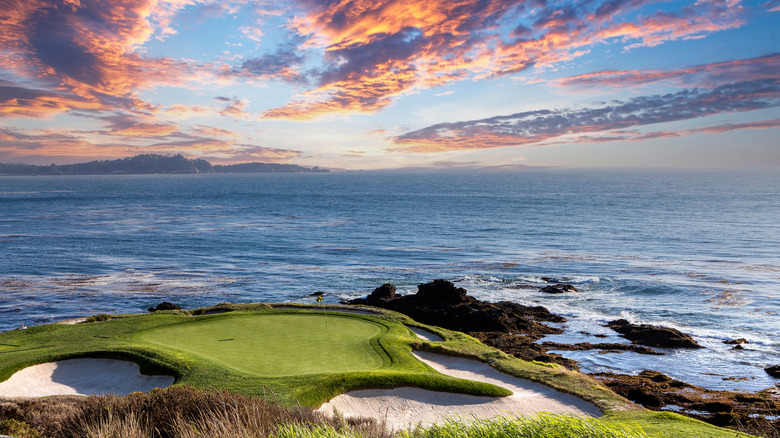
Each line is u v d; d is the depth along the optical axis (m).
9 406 13.98
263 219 145.50
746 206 187.38
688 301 53.03
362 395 20.36
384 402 20.23
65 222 133.00
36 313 49.28
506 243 98.69
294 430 8.90
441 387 21.56
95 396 12.16
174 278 66.06
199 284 62.56
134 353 23.69
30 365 22.94
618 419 18.14
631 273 69.00
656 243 98.62
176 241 99.44
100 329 28.91
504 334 40.50
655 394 27.09
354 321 31.41
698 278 65.12
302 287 61.38
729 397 26.72
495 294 57.25
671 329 38.97
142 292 58.19
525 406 21.17
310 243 98.38
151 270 71.31
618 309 49.94
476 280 64.75
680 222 135.25
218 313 33.16
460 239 104.31
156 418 10.30
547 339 39.53
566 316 47.00
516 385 24.27
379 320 32.16
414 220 142.38
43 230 115.12
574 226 126.88
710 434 15.15
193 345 25.34
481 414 20.23
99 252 85.88
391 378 21.20
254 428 9.04
